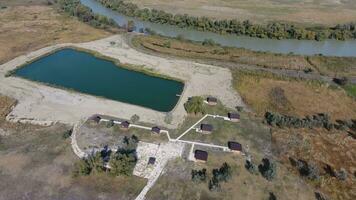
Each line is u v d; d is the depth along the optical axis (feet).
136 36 410.52
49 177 195.42
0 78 302.25
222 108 266.57
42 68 326.44
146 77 313.53
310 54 396.98
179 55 361.92
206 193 188.65
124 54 358.23
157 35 416.26
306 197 189.06
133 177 197.26
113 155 205.26
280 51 403.34
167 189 190.39
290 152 222.07
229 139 232.53
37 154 213.05
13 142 224.12
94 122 241.96
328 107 274.16
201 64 341.62
